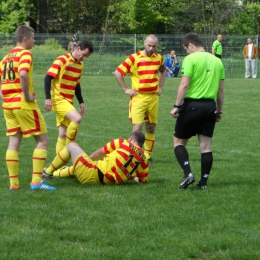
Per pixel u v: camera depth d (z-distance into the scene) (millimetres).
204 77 15242
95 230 12039
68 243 11344
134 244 11273
